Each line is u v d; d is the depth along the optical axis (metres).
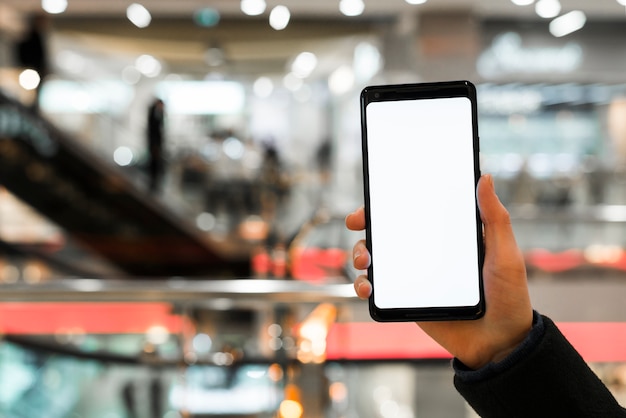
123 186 9.73
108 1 13.03
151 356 2.80
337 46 15.32
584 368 0.77
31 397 3.05
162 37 15.03
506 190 11.64
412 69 14.13
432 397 2.83
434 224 0.93
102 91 12.98
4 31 13.47
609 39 14.09
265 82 18.22
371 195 0.95
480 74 13.86
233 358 2.49
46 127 9.33
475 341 0.89
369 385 2.69
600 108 13.98
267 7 13.47
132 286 2.41
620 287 8.10
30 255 8.70
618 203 11.48
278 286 2.42
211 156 11.39
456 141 0.94
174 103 17.45
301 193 11.12
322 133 17.33
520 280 0.86
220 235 9.68
